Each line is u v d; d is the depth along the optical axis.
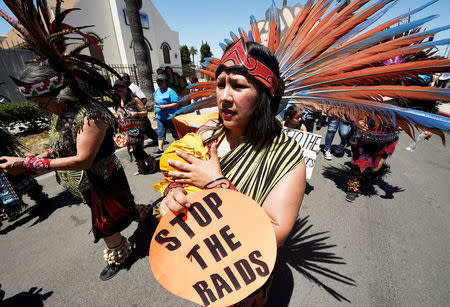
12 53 7.75
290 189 0.69
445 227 2.55
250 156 0.76
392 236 2.39
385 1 0.80
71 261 2.12
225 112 0.72
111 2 16.25
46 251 2.24
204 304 0.66
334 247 2.22
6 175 2.46
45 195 2.95
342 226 2.53
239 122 0.73
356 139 2.77
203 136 0.98
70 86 1.28
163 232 0.68
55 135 1.47
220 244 0.66
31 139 5.64
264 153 0.76
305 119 3.79
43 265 2.08
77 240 2.38
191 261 0.67
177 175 0.72
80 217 2.77
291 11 1.24
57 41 1.21
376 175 3.04
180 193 0.68
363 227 2.52
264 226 0.63
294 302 1.70
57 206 2.98
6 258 2.17
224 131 0.90
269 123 0.73
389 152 2.69
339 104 0.90
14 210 2.54
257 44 0.70
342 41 0.91
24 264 2.10
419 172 4.06
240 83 0.67
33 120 6.15
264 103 0.72
